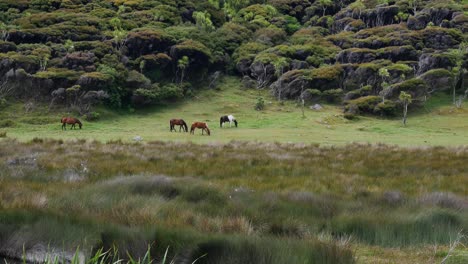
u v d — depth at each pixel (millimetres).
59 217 8469
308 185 14953
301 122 73375
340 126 70875
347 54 110188
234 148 30219
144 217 8977
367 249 8883
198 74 106312
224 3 163000
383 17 134000
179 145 31797
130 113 86625
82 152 24047
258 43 123938
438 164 22344
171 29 115875
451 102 91125
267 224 9633
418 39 112875
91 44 98688
